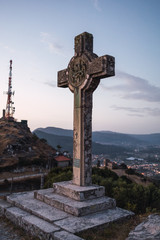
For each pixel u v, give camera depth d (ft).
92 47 29.73
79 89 28.66
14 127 411.95
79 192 24.38
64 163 317.22
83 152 27.53
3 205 26.78
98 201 24.35
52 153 367.66
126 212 23.49
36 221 20.77
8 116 456.45
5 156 289.33
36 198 28.25
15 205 26.66
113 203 24.97
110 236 19.01
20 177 221.66
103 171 143.23
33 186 197.16
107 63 25.67
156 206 69.51
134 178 234.38
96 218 21.47
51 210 23.56
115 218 21.61
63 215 22.06
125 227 20.31
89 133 28.30
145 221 19.95
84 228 19.01
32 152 327.26
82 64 28.53
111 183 76.02
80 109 28.17
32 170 261.24
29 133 445.37
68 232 18.13
